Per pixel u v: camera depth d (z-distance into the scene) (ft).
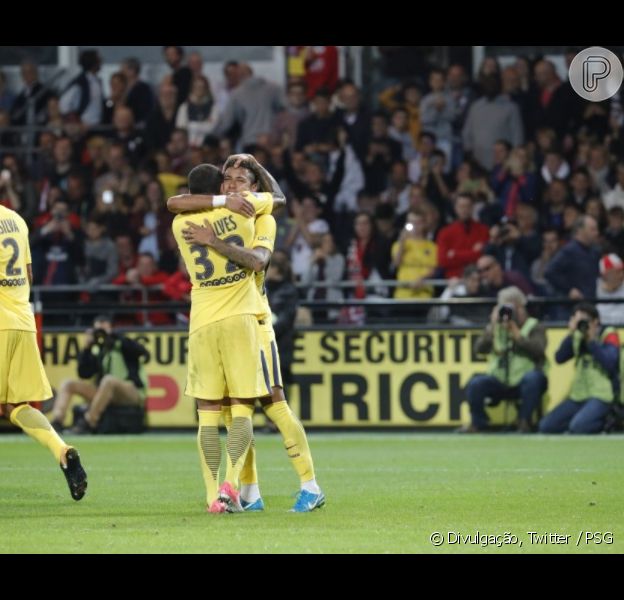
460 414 172.96
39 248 201.87
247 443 85.40
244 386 84.74
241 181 87.10
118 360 172.45
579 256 186.50
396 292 194.59
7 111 230.07
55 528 78.02
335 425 174.60
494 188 206.49
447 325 173.68
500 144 207.72
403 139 216.13
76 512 87.30
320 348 174.91
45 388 91.25
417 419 173.58
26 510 88.58
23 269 91.76
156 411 174.29
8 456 139.23
